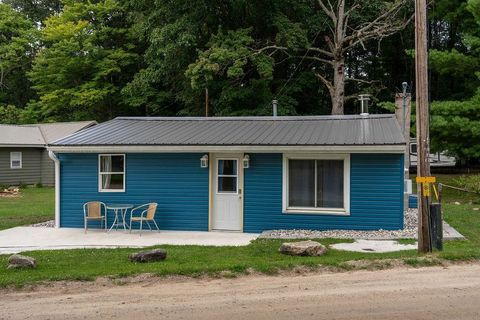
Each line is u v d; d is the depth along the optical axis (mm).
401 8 24625
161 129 14352
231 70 22828
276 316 5629
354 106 31391
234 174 12578
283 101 25828
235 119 15477
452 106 19328
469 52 22812
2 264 8289
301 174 12148
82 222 13180
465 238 10773
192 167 12711
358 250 9383
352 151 11367
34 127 29672
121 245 10547
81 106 34375
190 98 26906
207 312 5812
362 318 5535
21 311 5922
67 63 31891
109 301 6312
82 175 13211
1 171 26609
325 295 6488
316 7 27500
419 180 8797
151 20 25500
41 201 20250
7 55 38281
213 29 25500
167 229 12820
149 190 12914
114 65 31719
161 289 6863
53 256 9078
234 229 12539
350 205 11766
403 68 31547
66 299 6410
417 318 5516
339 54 24672
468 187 18938
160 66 26453
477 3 18594
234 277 7496
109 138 13234
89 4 31688
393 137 11617
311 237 10914
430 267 8008
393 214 11539
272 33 26047
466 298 6277
